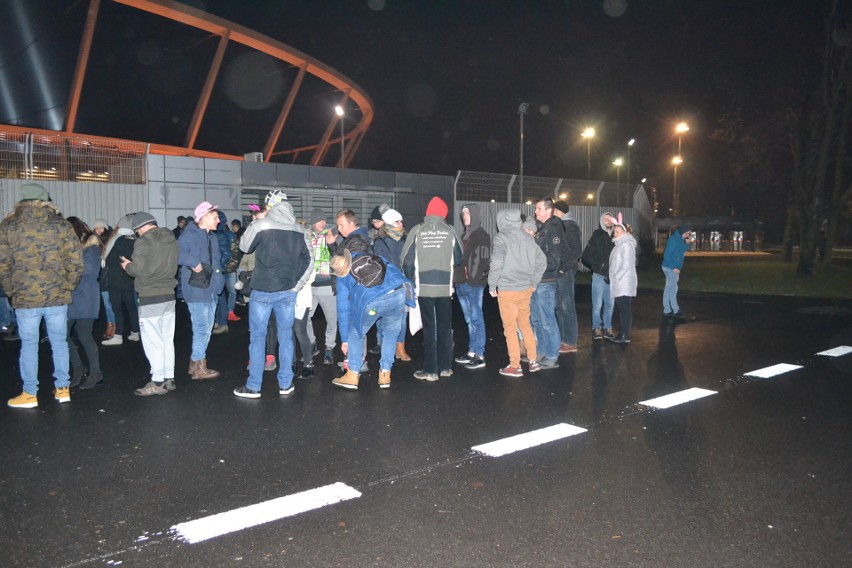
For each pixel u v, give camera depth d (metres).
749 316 13.00
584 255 10.25
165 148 41.09
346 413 6.22
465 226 8.27
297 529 3.85
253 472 4.73
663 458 5.03
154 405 6.46
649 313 13.54
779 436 5.57
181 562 3.48
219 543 3.68
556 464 4.90
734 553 3.59
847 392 7.07
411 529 3.86
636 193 27.78
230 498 4.28
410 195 22.27
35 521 3.94
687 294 17.31
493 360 8.77
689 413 6.26
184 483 4.52
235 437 5.50
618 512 4.09
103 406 6.41
